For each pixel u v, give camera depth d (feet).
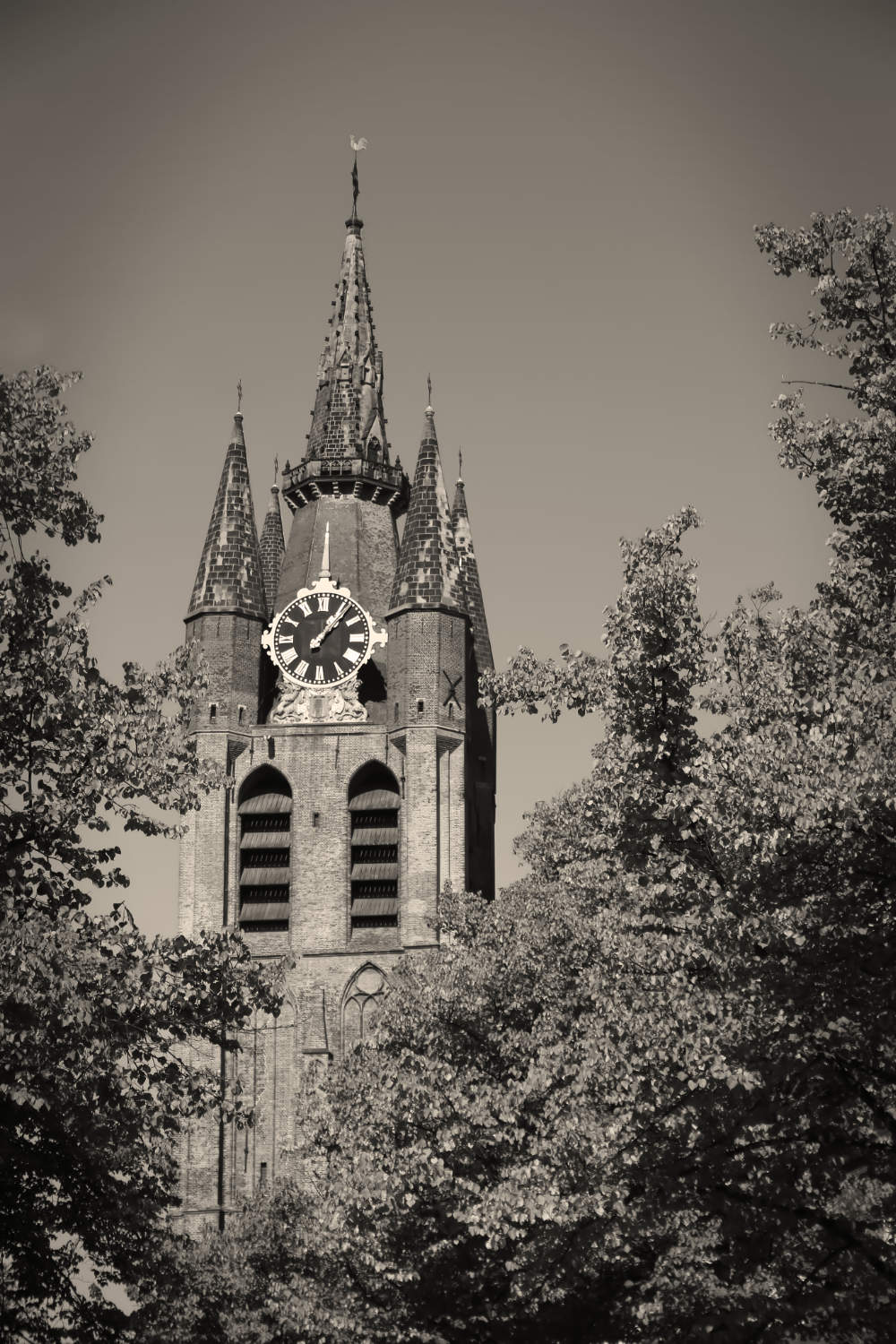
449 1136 178.09
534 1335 174.60
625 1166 135.95
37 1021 132.46
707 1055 124.67
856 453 136.05
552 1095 165.58
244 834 410.93
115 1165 155.02
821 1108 127.65
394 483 450.71
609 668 137.80
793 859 121.60
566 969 197.16
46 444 150.82
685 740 135.44
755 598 142.82
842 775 120.26
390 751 412.16
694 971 131.95
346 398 456.86
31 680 145.79
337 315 469.16
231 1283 241.55
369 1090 201.36
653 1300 152.97
